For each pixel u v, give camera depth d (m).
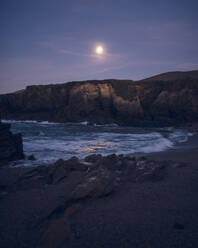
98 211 4.15
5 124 10.42
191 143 16.33
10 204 4.70
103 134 22.81
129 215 3.94
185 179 6.15
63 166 7.29
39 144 15.05
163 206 4.31
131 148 13.80
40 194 5.30
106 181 5.17
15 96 49.16
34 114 45.38
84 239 3.18
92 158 8.76
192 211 4.06
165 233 3.29
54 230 3.30
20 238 3.31
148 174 6.20
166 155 10.92
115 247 2.97
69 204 4.42
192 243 3.01
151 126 35.72
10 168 8.48
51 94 46.97
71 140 17.58
